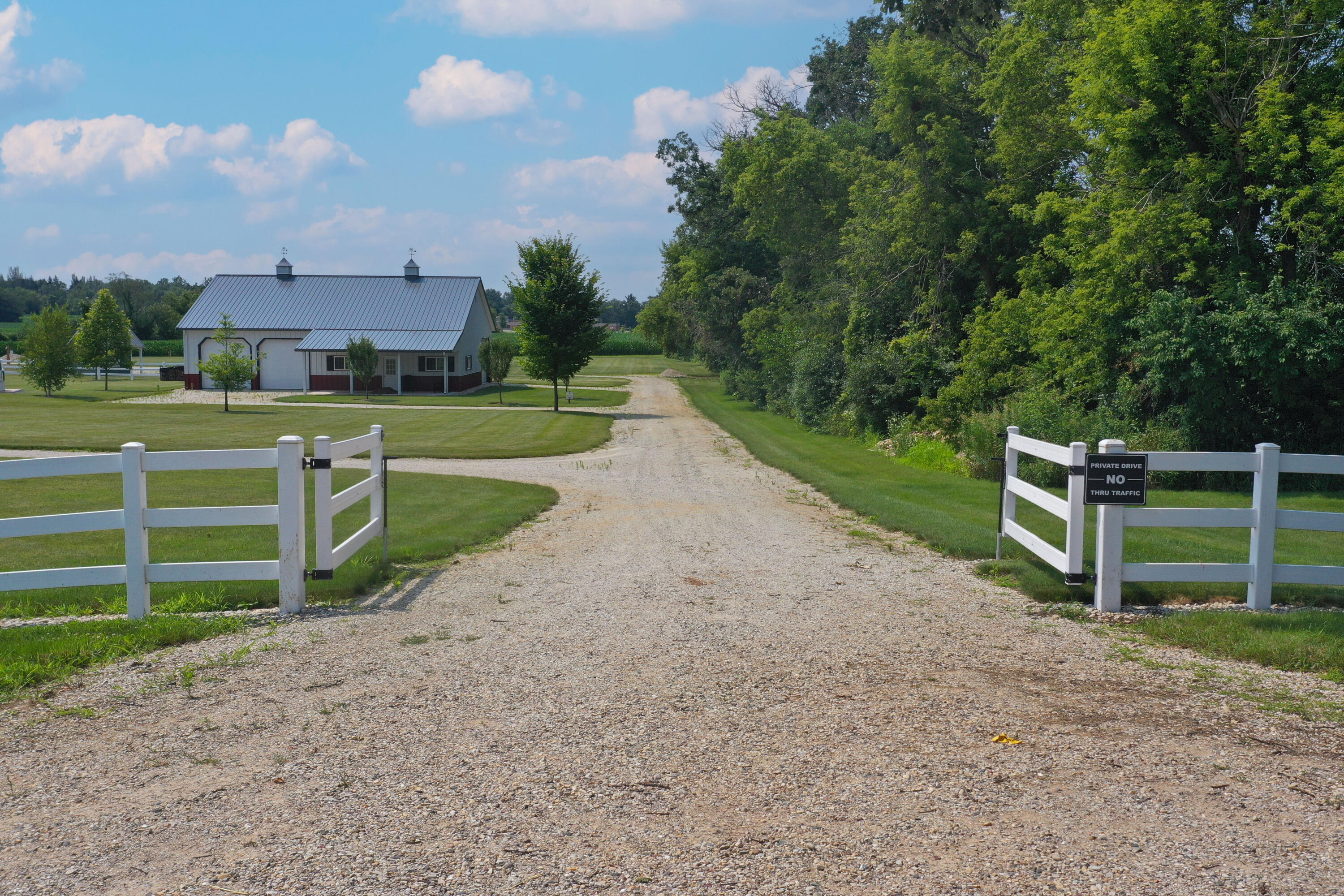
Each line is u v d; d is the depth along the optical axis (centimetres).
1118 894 293
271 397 4941
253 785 385
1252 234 2039
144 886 304
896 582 830
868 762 402
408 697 502
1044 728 444
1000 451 1794
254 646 614
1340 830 336
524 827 344
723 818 351
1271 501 718
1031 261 2706
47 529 701
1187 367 1852
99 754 421
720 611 708
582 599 753
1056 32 2567
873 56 3058
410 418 3481
